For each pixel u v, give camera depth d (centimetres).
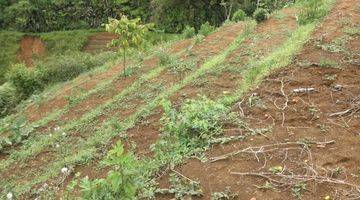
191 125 615
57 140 913
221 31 1356
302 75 698
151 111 826
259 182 504
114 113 959
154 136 732
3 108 1430
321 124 580
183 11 2261
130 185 450
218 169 539
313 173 496
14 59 2464
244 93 704
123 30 1120
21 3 2580
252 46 1037
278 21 1195
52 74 1616
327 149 532
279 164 523
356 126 565
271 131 585
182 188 522
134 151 699
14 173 832
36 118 1170
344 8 1040
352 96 625
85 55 1748
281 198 474
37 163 845
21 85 1551
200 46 1245
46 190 696
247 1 1992
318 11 1044
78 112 1073
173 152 597
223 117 633
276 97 660
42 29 2600
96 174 688
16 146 982
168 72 1098
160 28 2298
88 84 1310
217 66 963
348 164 502
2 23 2644
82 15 2591
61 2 2584
